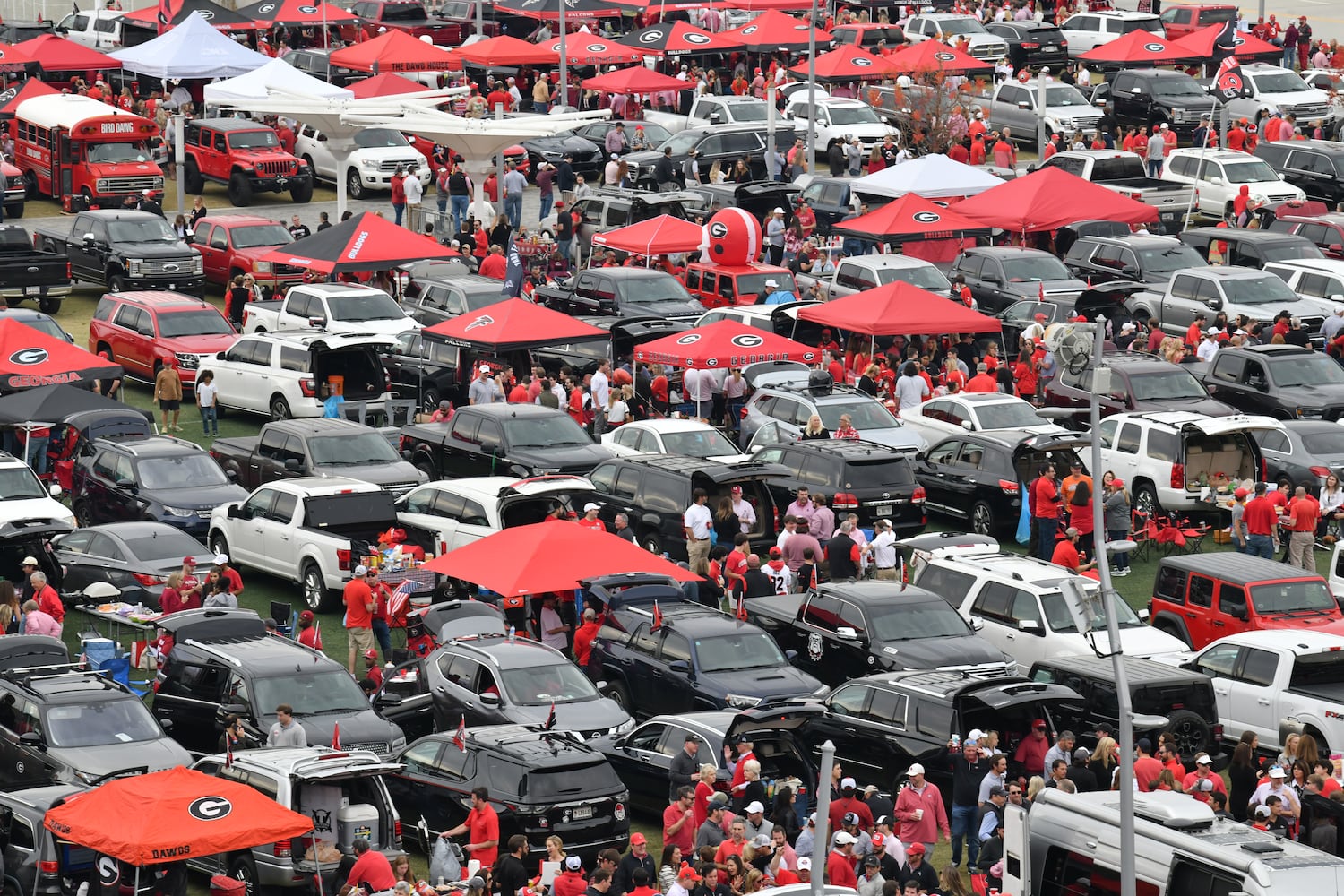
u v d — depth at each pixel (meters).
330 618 83.88
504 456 94.75
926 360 111.75
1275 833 54.19
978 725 63.41
